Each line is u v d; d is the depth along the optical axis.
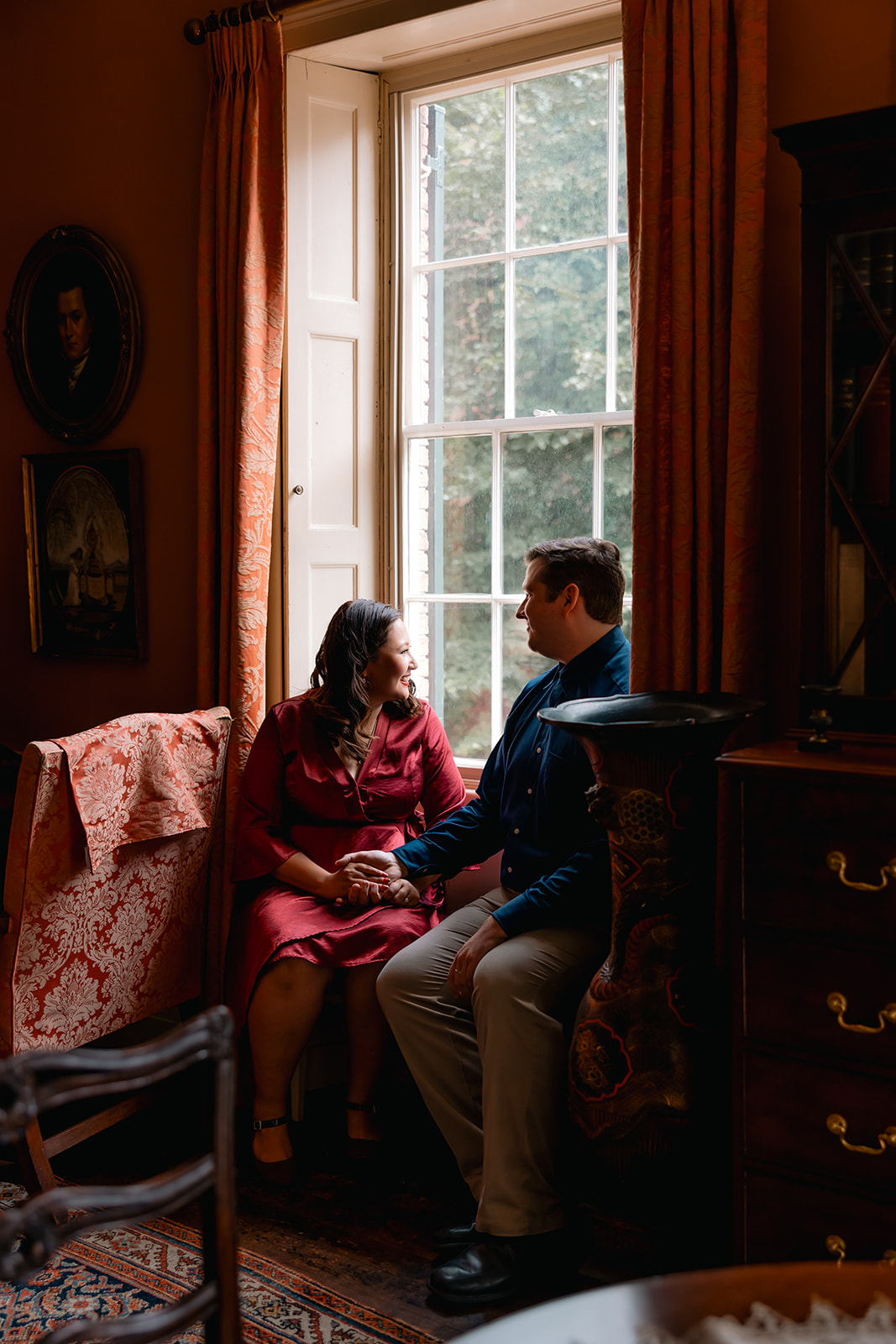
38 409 3.92
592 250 3.16
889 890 1.84
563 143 3.18
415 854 2.83
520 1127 2.34
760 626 2.51
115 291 3.68
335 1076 3.21
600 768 2.23
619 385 3.14
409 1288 2.31
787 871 1.93
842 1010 1.88
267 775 2.99
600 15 3.02
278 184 3.28
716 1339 0.93
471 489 3.40
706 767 2.20
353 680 2.96
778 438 2.57
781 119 2.52
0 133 4.00
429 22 3.11
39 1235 0.93
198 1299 1.11
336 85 3.38
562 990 2.45
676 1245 2.23
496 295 3.33
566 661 2.70
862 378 2.09
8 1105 2.48
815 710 2.05
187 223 3.57
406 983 2.59
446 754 3.11
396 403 3.49
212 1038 1.11
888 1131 1.86
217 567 3.42
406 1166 2.85
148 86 3.63
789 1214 1.97
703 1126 2.19
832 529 2.13
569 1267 2.37
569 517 3.24
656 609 2.61
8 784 3.49
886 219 2.04
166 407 3.65
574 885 2.46
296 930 2.75
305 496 3.41
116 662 3.85
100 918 2.70
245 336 3.25
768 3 2.47
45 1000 2.59
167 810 2.76
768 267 2.56
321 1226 2.55
